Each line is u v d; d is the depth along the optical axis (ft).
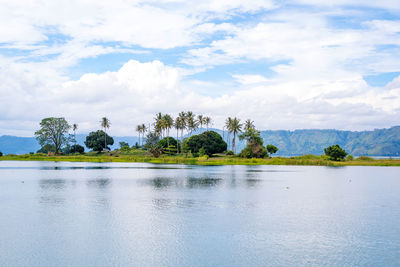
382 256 67.31
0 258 65.00
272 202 127.95
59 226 88.02
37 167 363.56
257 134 550.36
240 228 87.40
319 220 97.35
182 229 85.92
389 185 193.57
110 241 75.56
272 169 346.95
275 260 64.80
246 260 64.69
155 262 63.41
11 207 113.70
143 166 394.11
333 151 472.85
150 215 101.86
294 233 83.35
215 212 107.14
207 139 594.65
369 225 91.76
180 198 135.85
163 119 647.56
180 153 626.64
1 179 217.15
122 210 109.19
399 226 90.63
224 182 201.98
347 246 73.41
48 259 64.54
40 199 131.34
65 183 192.44
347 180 224.33
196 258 65.57
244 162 455.22
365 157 504.43
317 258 65.98
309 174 278.05
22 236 78.89
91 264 62.18
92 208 112.27
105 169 330.95
